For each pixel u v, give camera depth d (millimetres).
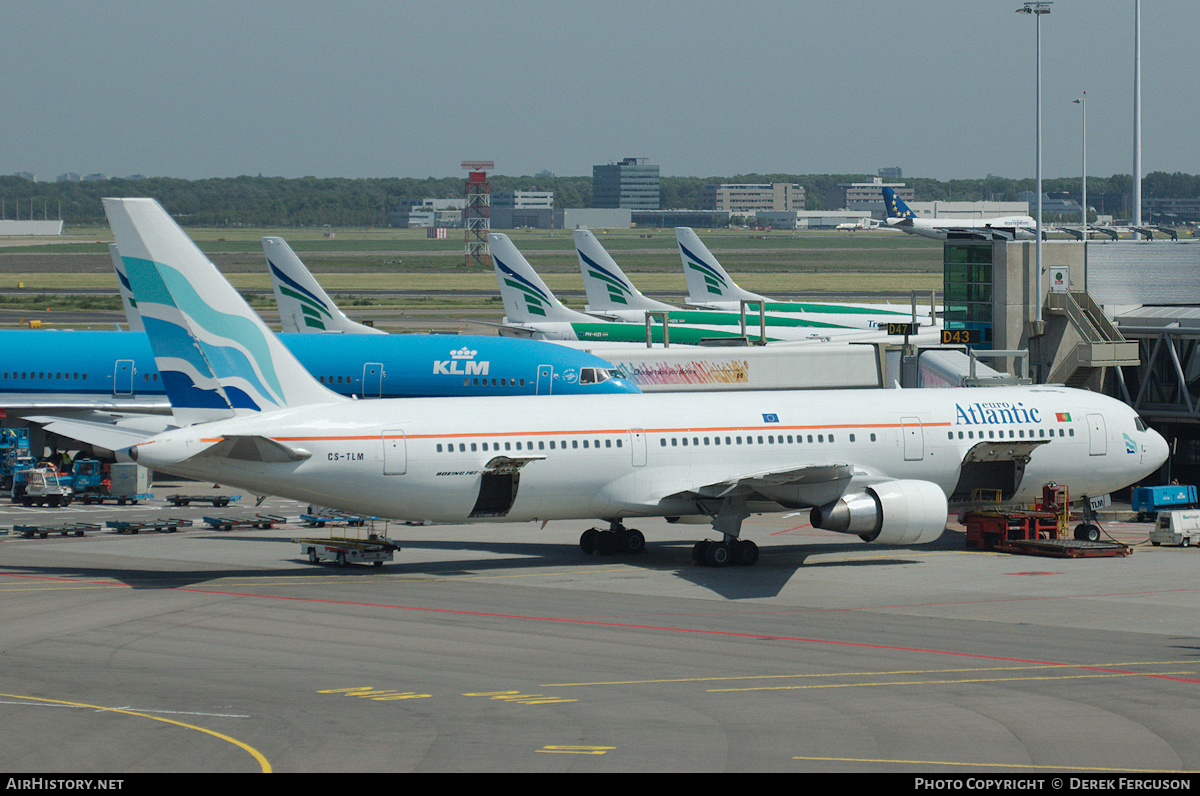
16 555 151875
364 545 145250
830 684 93312
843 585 136375
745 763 73812
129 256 133000
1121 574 143250
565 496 145125
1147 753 76250
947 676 96000
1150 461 166125
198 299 135500
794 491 145500
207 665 98875
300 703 87188
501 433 142625
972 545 163875
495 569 145500
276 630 111938
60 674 95625
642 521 184500
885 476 154750
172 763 73188
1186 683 94000
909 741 78750
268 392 138750
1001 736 79875
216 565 146000
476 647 105562
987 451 157500
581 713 84875
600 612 121062
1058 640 109188
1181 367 198375
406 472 139000
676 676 95750
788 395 156250
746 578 140375
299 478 136375
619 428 146750
